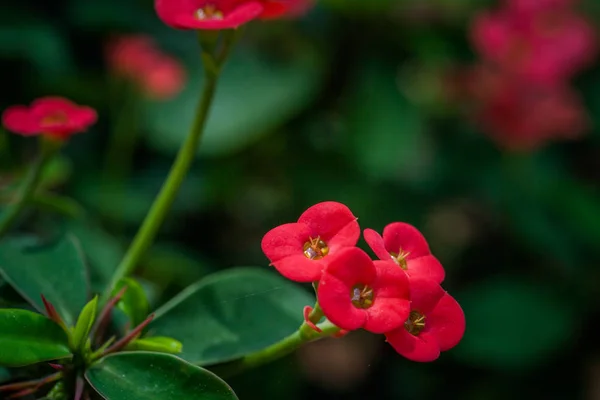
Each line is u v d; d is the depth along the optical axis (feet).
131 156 1.69
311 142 1.74
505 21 1.58
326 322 0.73
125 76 1.49
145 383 0.71
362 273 0.68
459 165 1.82
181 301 0.78
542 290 1.77
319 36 1.68
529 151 1.78
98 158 1.59
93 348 0.74
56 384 0.73
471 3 1.71
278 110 1.61
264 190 1.75
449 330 0.71
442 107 1.85
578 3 2.02
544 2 1.56
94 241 1.04
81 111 0.85
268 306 0.79
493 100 1.66
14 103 1.49
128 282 0.75
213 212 1.75
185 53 1.68
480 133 1.85
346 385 1.80
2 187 1.00
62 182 1.43
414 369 1.82
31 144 1.32
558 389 1.79
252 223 1.79
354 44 1.69
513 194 1.80
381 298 0.69
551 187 1.84
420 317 0.71
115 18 1.57
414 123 1.66
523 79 1.61
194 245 1.73
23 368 0.74
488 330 1.69
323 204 0.71
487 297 1.75
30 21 1.46
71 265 0.79
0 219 0.88
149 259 1.35
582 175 2.05
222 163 1.70
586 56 1.60
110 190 1.53
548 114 1.65
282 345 0.74
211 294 0.78
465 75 1.74
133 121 1.55
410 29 1.68
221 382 0.70
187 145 0.80
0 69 1.47
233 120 1.59
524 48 1.57
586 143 2.05
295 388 1.47
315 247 0.70
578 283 1.80
